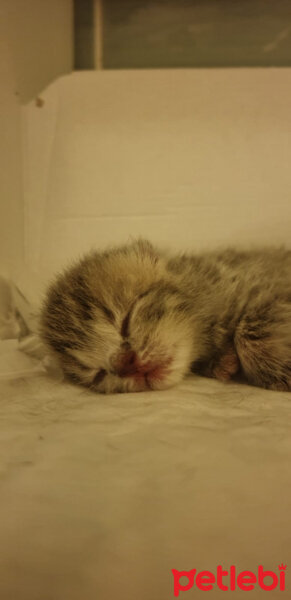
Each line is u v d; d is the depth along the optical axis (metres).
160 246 0.12
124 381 0.09
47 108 0.12
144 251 0.11
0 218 0.12
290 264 0.11
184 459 0.06
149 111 0.12
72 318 0.10
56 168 0.12
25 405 0.08
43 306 0.11
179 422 0.07
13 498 0.05
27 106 0.12
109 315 0.10
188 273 0.11
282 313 0.10
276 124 0.12
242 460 0.06
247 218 0.13
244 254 0.12
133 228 0.13
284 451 0.06
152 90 0.12
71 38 0.12
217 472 0.05
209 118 0.12
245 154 0.12
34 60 0.12
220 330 0.10
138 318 0.09
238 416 0.07
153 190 0.12
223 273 0.11
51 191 0.12
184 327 0.10
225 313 0.10
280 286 0.10
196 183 0.12
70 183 0.12
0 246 0.13
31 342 0.11
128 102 0.12
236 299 0.10
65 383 0.10
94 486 0.05
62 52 0.12
